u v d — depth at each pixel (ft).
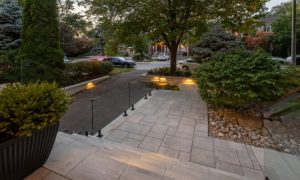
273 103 12.92
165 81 35.91
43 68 25.05
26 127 5.45
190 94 26.55
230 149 12.34
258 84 15.62
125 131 14.42
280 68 16.38
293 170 8.19
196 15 33.53
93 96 25.66
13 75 24.66
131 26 33.42
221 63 18.02
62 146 8.61
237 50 20.11
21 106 5.58
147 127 15.28
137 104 21.50
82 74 34.09
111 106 20.97
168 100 23.36
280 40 73.51
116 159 8.10
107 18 33.55
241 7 31.09
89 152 8.30
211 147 12.55
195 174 8.09
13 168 5.54
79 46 81.46
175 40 37.32
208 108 20.27
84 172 6.81
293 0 28.73
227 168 10.31
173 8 32.04
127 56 93.61
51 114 6.25
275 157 9.25
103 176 6.70
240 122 16.56
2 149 5.10
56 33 27.09
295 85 14.70
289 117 10.12
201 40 47.80
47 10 25.70
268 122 12.60
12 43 34.63
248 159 11.21
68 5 53.42
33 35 25.13
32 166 6.31
